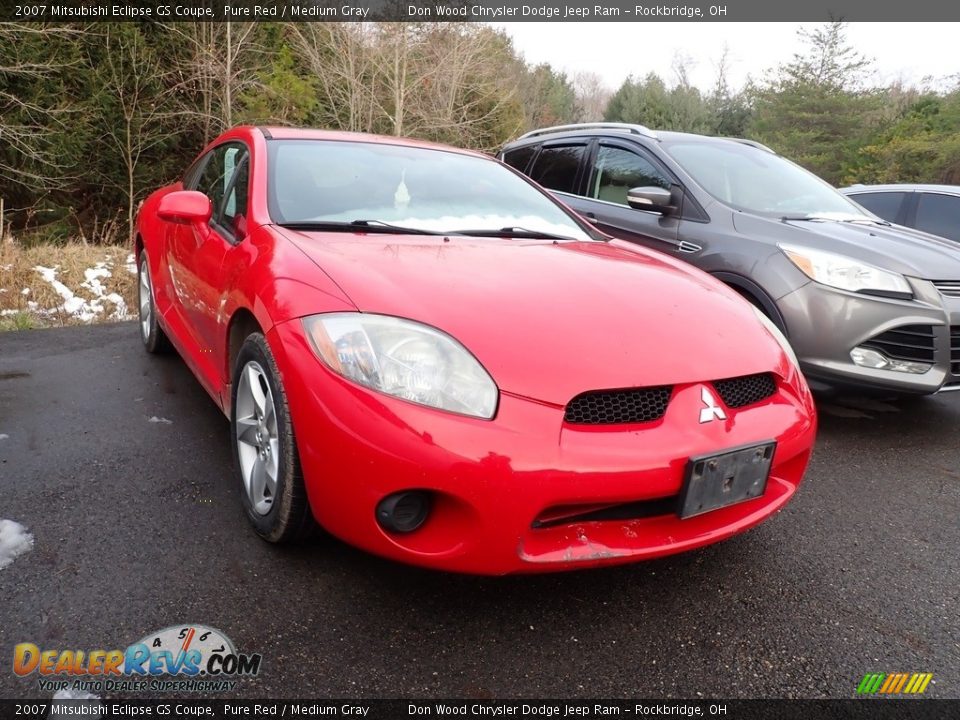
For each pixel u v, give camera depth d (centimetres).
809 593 200
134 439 285
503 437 158
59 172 1259
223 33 1602
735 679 162
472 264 214
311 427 171
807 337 334
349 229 244
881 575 212
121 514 220
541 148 568
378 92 1966
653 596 194
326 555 202
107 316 671
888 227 412
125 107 1385
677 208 416
